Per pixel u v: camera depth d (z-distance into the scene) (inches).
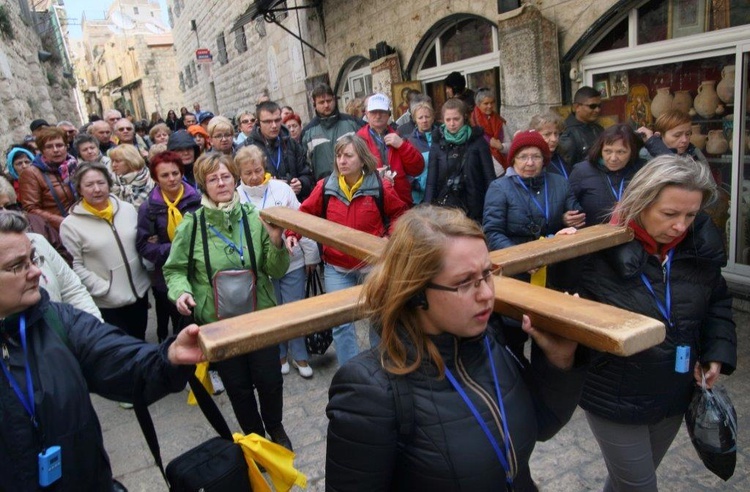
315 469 119.8
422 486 49.0
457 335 48.4
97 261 144.6
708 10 175.8
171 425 144.7
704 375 74.4
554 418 55.6
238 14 666.2
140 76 1587.1
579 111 172.7
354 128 216.8
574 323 43.4
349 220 133.6
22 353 57.1
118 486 69.9
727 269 184.1
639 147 127.2
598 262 73.2
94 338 61.5
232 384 114.3
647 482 76.5
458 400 48.9
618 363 71.3
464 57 299.1
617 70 209.3
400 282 46.6
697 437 73.2
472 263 45.5
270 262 113.0
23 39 554.6
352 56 408.5
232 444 61.7
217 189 110.8
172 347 51.3
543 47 219.8
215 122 216.5
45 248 99.9
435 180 168.2
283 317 48.1
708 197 67.9
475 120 213.2
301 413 142.3
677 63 188.2
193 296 114.1
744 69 167.9
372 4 365.4
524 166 124.4
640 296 71.5
